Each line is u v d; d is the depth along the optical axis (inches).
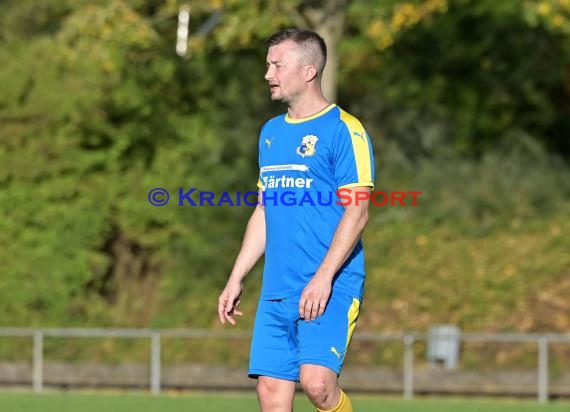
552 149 3713.1
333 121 857.5
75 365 2524.6
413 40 3400.6
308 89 869.8
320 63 872.3
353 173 845.8
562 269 2795.3
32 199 2854.3
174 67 3100.4
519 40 3348.9
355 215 837.8
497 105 3567.9
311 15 2647.6
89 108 2896.2
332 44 2664.9
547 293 2709.2
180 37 2755.9
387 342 2561.5
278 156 869.8
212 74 3203.7
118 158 3009.4
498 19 3299.7
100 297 2881.4
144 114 3058.6
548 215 3026.6
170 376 2481.5
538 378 2336.4
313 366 832.9
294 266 858.1
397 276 2810.0
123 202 2942.9
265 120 3152.1
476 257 2856.8
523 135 3344.0
